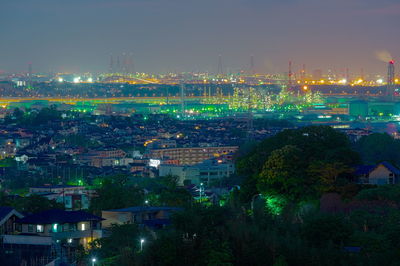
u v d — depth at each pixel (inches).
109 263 7283.5
